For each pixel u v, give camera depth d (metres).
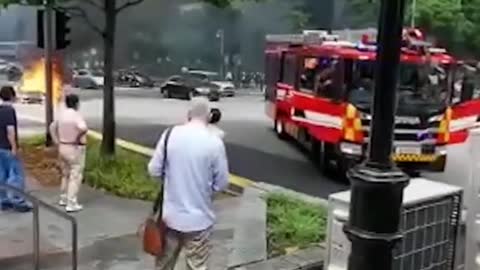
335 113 14.13
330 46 14.89
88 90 47.16
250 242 7.36
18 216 8.80
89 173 11.02
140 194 10.21
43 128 20.89
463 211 4.98
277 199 8.84
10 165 9.04
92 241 7.75
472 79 15.23
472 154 4.71
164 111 31.73
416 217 4.36
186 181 5.18
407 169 13.97
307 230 7.16
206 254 5.37
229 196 10.38
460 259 4.86
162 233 5.26
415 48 14.05
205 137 5.22
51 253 7.22
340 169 14.09
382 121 3.09
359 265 3.14
